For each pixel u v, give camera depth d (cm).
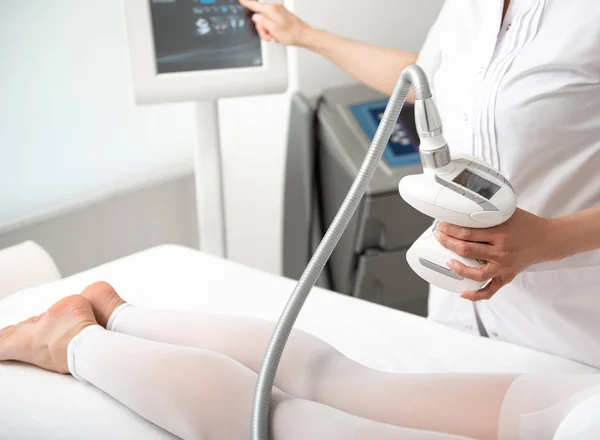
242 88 188
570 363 134
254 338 128
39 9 228
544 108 124
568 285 130
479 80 131
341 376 121
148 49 181
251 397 112
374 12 242
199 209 213
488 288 109
